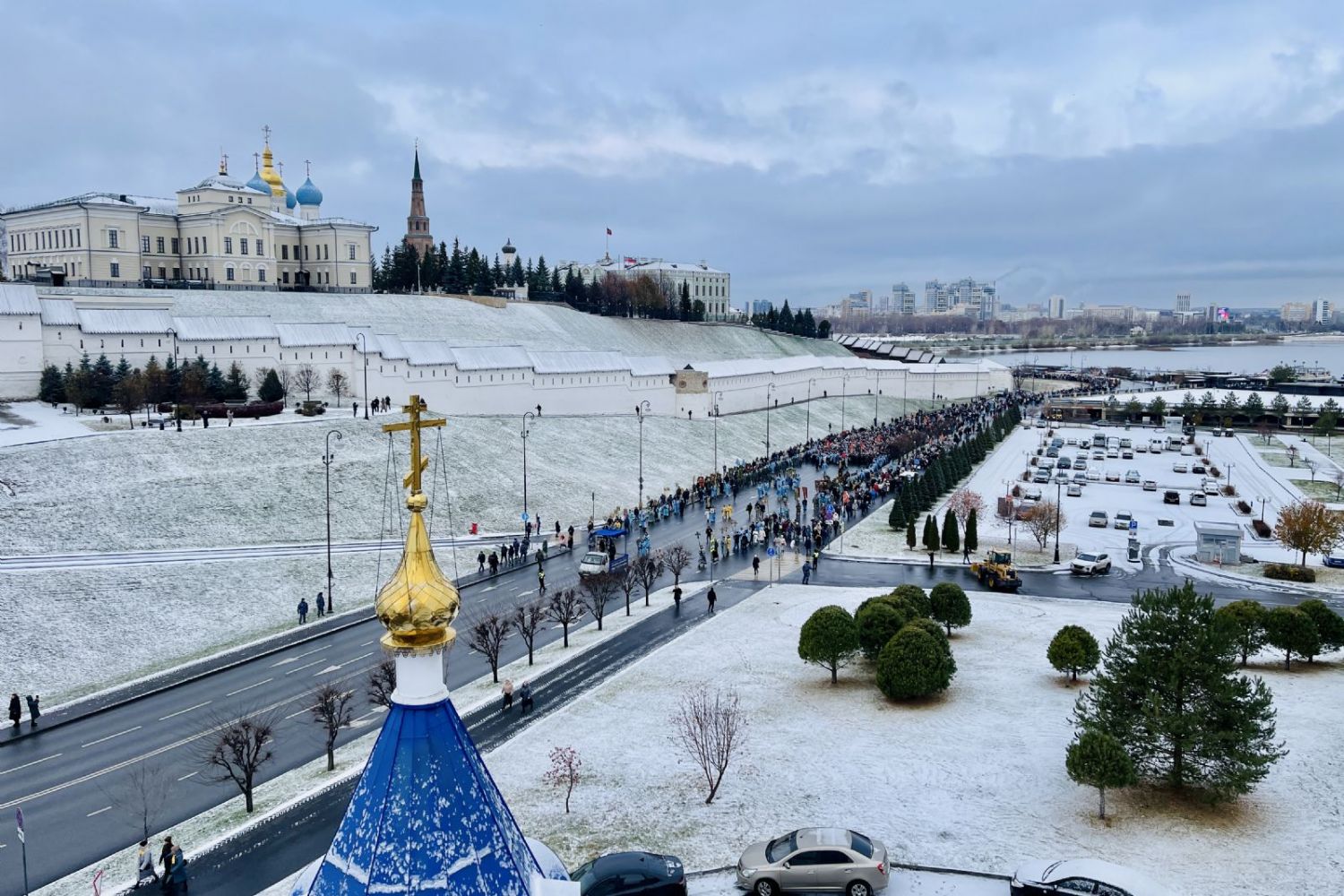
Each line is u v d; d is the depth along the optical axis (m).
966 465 125.19
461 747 13.33
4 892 31.52
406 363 117.56
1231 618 37.31
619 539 85.50
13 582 59.12
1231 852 32.16
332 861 12.87
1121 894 27.81
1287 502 109.19
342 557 73.56
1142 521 98.44
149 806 37.72
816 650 48.91
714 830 34.56
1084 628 54.19
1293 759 39.03
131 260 147.88
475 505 90.38
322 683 51.31
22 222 153.12
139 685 51.25
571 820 35.34
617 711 45.97
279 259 169.50
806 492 101.19
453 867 12.55
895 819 35.16
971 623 60.78
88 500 72.25
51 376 95.06
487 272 196.00
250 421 94.38
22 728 45.69
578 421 128.38
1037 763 39.44
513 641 58.84
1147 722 35.84
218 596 63.88
